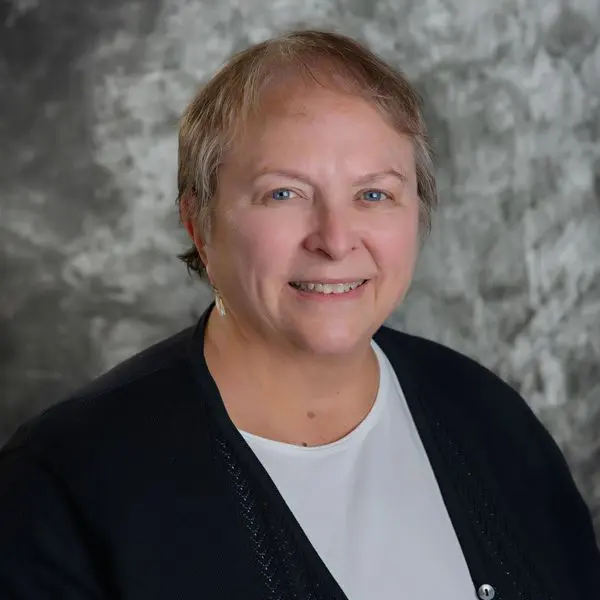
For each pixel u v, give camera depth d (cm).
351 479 135
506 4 201
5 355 210
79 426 128
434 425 147
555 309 218
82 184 202
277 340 131
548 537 151
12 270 206
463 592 133
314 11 198
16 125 198
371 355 149
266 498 126
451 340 218
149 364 141
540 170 209
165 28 196
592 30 204
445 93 203
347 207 123
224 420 130
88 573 123
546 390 221
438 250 212
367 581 127
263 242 124
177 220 205
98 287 208
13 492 125
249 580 121
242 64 126
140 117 199
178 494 125
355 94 123
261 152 121
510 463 152
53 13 194
